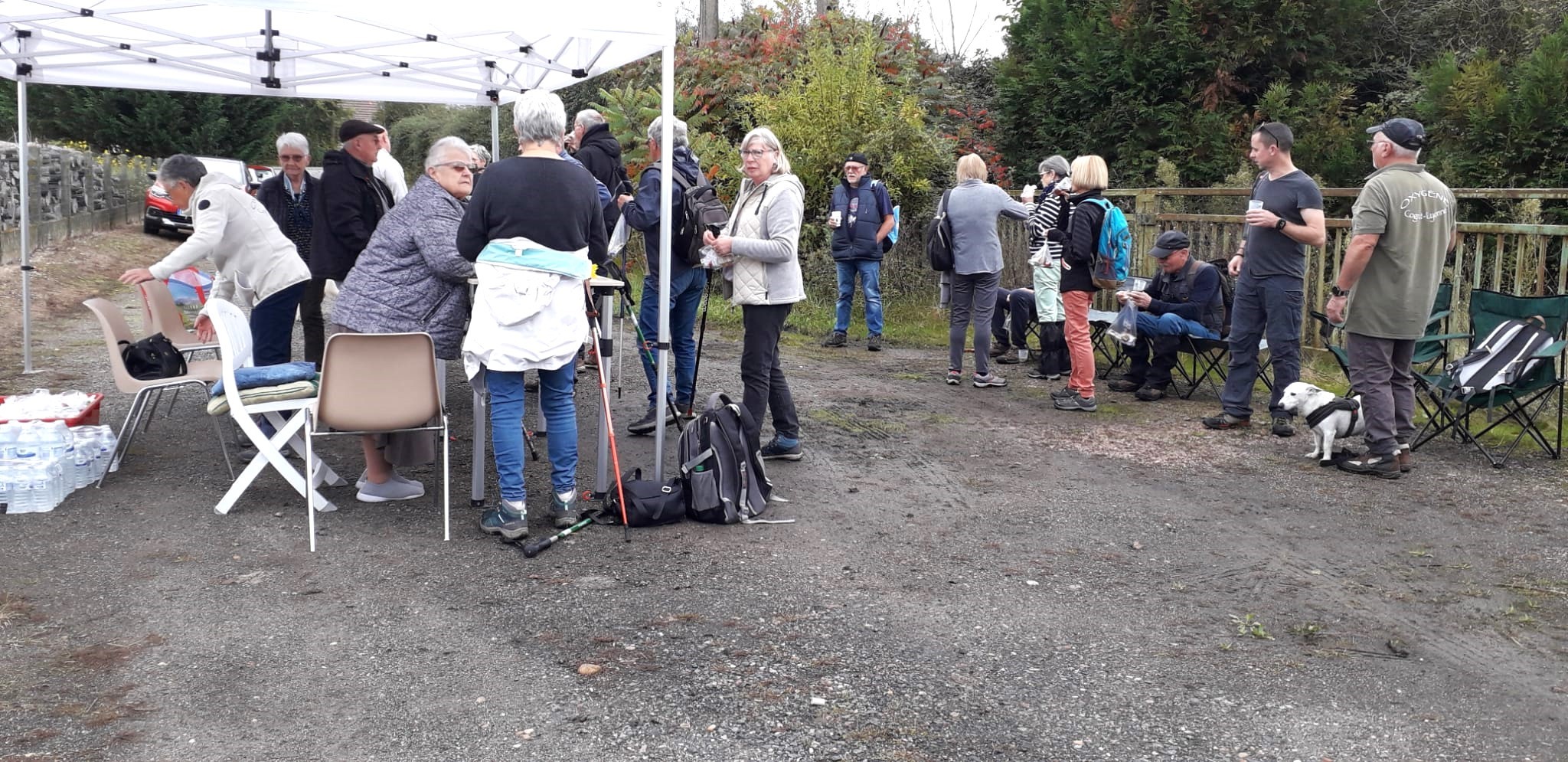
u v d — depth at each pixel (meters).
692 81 15.21
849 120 12.30
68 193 16.64
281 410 4.78
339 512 4.89
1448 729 3.15
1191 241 9.15
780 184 5.35
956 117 14.45
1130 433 6.70
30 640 3.55
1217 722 3.18
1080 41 12.50
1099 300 9.91
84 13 5.46
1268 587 4.23
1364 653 3.65
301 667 3.42
